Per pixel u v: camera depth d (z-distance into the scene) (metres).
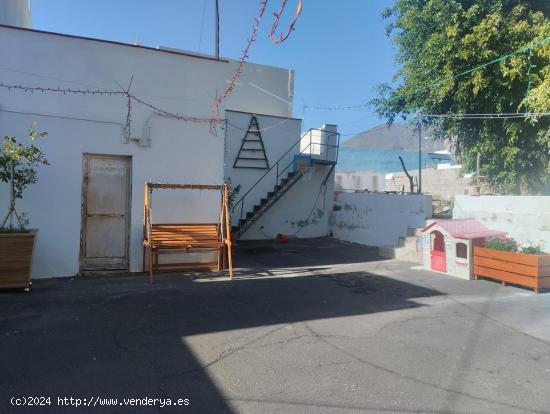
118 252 9.66
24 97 8.83
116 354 4.93
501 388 4.21
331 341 5.43
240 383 4.25
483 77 12.71
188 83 10.09
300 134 18.09
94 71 9.30
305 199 18.20
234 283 8.70
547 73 11.14
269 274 9.73
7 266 7.61
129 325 5.95
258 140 17.39
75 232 9.26
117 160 9.65
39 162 8.93
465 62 13.16
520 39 12.36
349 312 6.71
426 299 7.56
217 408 3.78
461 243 9.47
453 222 10.09
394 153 31.53
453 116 13.68
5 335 5.51
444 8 13.34
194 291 7.96
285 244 15.96
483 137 14.14
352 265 11.12
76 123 9.20
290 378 4.37
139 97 9.66
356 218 16.72
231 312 6.62
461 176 16.88
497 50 12.56
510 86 12.43
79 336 5.50
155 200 9.88
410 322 6.23
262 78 19.41
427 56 14.08
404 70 15.77
